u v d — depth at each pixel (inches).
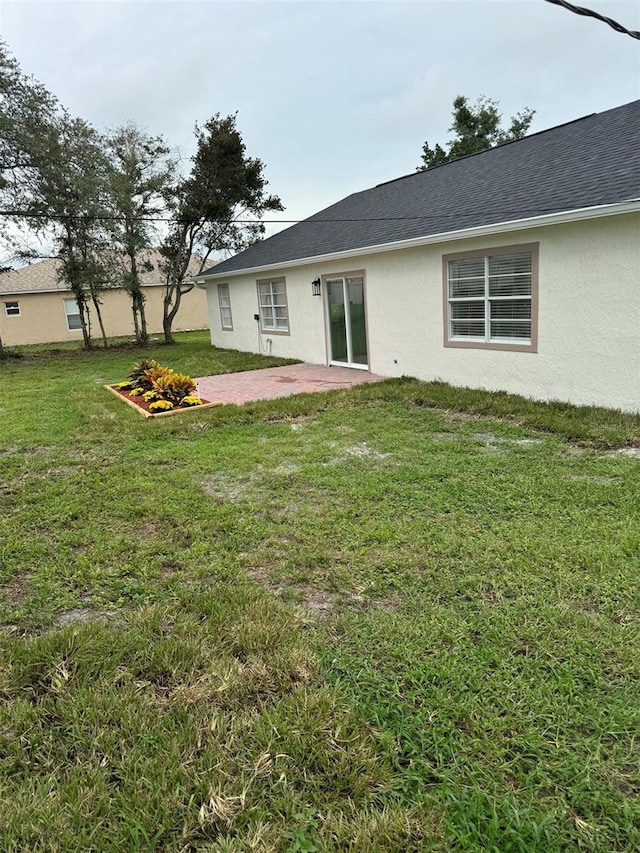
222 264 663.8
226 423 269.3
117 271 679.1
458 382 331.3
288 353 519.2
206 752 71.3
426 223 344.2
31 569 127.2
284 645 93.4
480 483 168.9
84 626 100.1
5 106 541.0
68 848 59.3
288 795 65.2
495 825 60.5
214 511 157.6
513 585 109.6
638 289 228.8
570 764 67.9
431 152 1042.1
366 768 68.6
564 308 260.5
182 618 103.4
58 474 199.8
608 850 57.8
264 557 128.6
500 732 73.2
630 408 240.5
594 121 383.6
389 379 364.8
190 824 61.9
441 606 104.4
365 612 104.1
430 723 75.5
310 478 182.7
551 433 223.3
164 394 314.0
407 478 177.2
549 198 270.7
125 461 213.5
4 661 90.9
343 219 509.4
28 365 561.9
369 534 137.1
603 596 104.4
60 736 75.0
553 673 84.0
